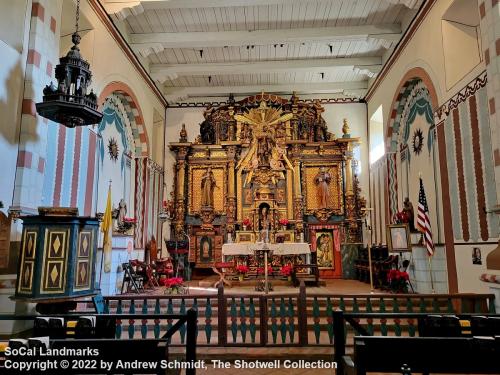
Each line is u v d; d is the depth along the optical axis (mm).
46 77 6234
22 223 5188
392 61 11086
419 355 2861
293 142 13992
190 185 14148
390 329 6578
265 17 10266
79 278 5008
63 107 5234
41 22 6148
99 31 8703
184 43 10867
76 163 7566
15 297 4730
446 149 7746
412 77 9570
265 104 14289
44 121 6148
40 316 3932
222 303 5910
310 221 13828
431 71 8461
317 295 5930
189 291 9812
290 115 14250
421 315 3875
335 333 3826
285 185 13922
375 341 2891
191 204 14023
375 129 14000
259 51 12086
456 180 7336
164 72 12555
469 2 7172
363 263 12320
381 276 10281
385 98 11961
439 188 8258
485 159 6438
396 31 10469
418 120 9875
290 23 10531
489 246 6293
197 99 14875
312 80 14180
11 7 5848
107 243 7832
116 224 10023
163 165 14383
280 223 13180
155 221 13391
